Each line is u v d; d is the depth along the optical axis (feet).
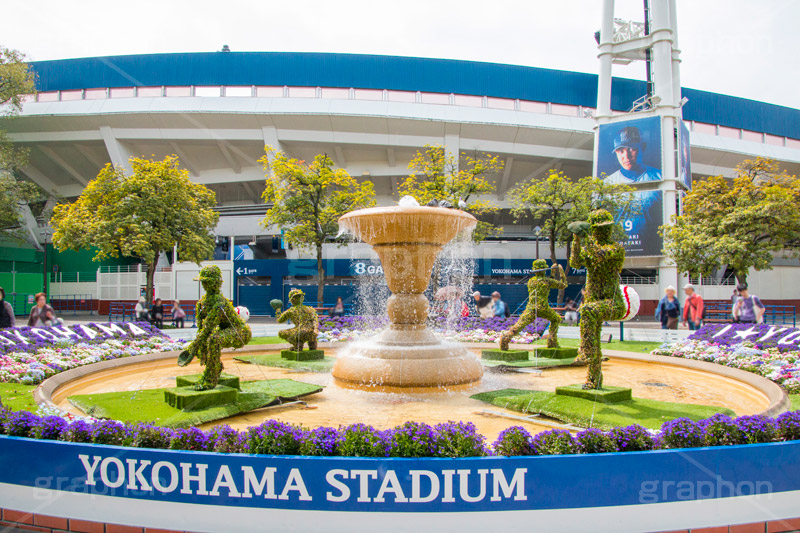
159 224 73.00
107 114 115.24
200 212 82.43
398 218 24.85
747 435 12.75
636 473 11.69
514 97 124.36
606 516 11.59
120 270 110.73
